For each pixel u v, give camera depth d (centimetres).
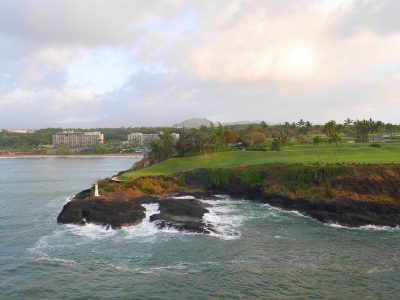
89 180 16038
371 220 7325
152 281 4766
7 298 4375
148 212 8056
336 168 9056
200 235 6606
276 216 8075
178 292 4475
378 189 8306
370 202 7781
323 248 5978
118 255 5669
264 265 5272
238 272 5028
